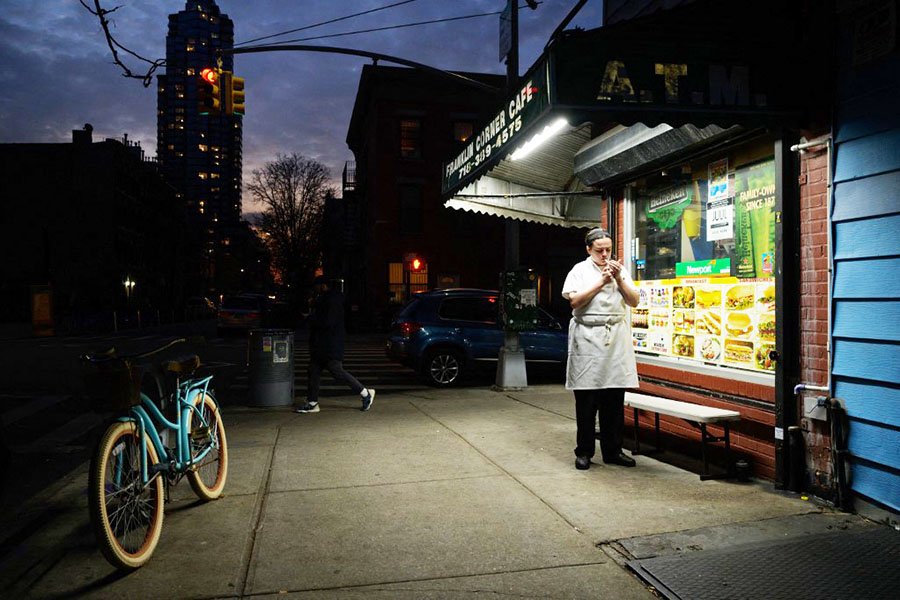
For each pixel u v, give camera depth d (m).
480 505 4.45
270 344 8.80
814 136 4.29
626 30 4.18
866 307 3.90
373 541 3.80
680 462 5.56
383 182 29.16
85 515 4.40
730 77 4.25
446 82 29.41
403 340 11.30
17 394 10.44
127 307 42.78
